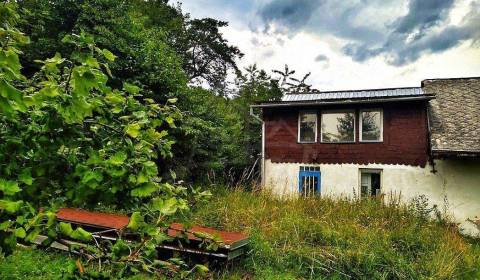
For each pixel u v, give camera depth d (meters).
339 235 7.70
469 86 14.98
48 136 1.75
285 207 9.55
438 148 11.62
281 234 7.77
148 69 12.23
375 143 13.53
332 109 14.37
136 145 2.09
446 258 7.01
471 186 12.07
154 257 1.89
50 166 1.77
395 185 13.06
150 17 25.12
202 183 13.75
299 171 14.59
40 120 1.76
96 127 2.04
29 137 1.72
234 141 18.80
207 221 8.45
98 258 1.81
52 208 1.76
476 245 9.59
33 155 1.80
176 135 12.78
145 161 1.92
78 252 1.83
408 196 12.80
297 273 6.66
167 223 2.08
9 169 1.64
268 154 15.14
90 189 1.78
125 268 1.80
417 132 12.99
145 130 2.36
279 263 6.84
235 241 6.50
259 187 11.66
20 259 5.73
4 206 1.39
